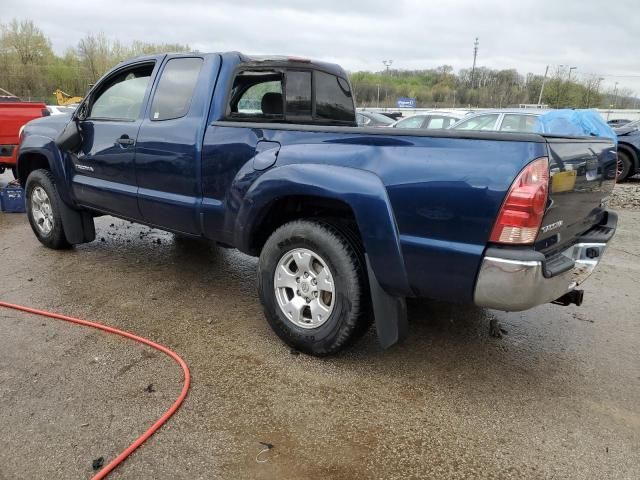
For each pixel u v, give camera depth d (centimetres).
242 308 407
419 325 385
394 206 274
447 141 261
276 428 261
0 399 278
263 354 333
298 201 329
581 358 339
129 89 439
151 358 325
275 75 418
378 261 284
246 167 337
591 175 302
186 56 395
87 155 466
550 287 258
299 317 325
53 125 517
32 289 436
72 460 234
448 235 261
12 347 335
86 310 396
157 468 231
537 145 239
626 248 614
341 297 303
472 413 277
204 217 376
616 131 1153
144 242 589
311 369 316
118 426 258
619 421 272
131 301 416
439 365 325
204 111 370
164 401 279
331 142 302
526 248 247
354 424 265
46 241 542
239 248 352
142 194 417
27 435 250
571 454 247
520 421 271
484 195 248
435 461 240
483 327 384
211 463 235
